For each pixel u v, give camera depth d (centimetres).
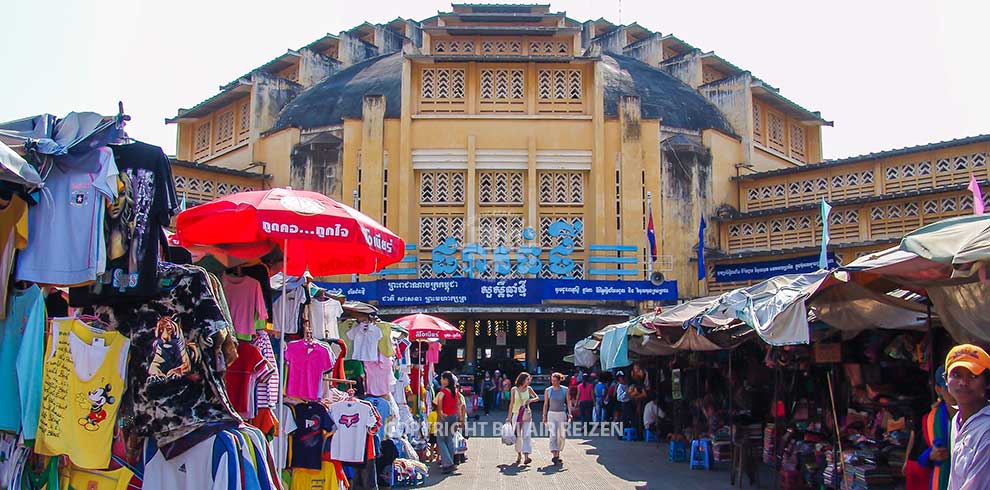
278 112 3291
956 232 643
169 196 488
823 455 1045
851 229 2736
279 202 620
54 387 477
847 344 1137
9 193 452
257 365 612
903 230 2619
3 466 468
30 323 469
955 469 467
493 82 3005
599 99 2950
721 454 1389
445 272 2806
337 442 816
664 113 3130
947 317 730
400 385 1291
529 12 3400
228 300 648
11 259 457
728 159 3153
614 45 3859
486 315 2806
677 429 1653
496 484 1205
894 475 916
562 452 1658
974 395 464
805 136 3738
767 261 2811
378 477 1144
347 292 2711
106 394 477
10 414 462
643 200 2892
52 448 470
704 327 1227
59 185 466
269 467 500
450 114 2958
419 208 2923
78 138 463
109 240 475
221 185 3006
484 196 2931
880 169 2741
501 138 2939
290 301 791
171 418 469
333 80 3475
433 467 1408
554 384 1464
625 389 2009
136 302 486
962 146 2547
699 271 2562
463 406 1477
